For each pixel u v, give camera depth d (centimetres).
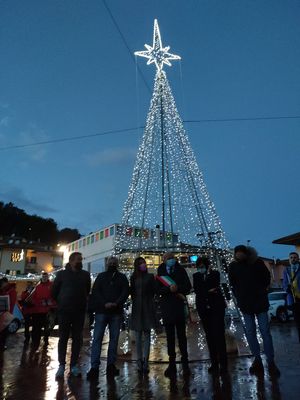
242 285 480
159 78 1090
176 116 1062
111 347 491
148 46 1101
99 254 3114
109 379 452
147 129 1061
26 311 823
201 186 1000
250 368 449
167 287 495
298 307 570
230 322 987
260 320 465
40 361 621
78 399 365
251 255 492
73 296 498
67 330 489
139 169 1033
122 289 511
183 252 1027
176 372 476
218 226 967
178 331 497
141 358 492
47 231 5181
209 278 509
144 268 534
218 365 488
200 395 360
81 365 574
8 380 469
